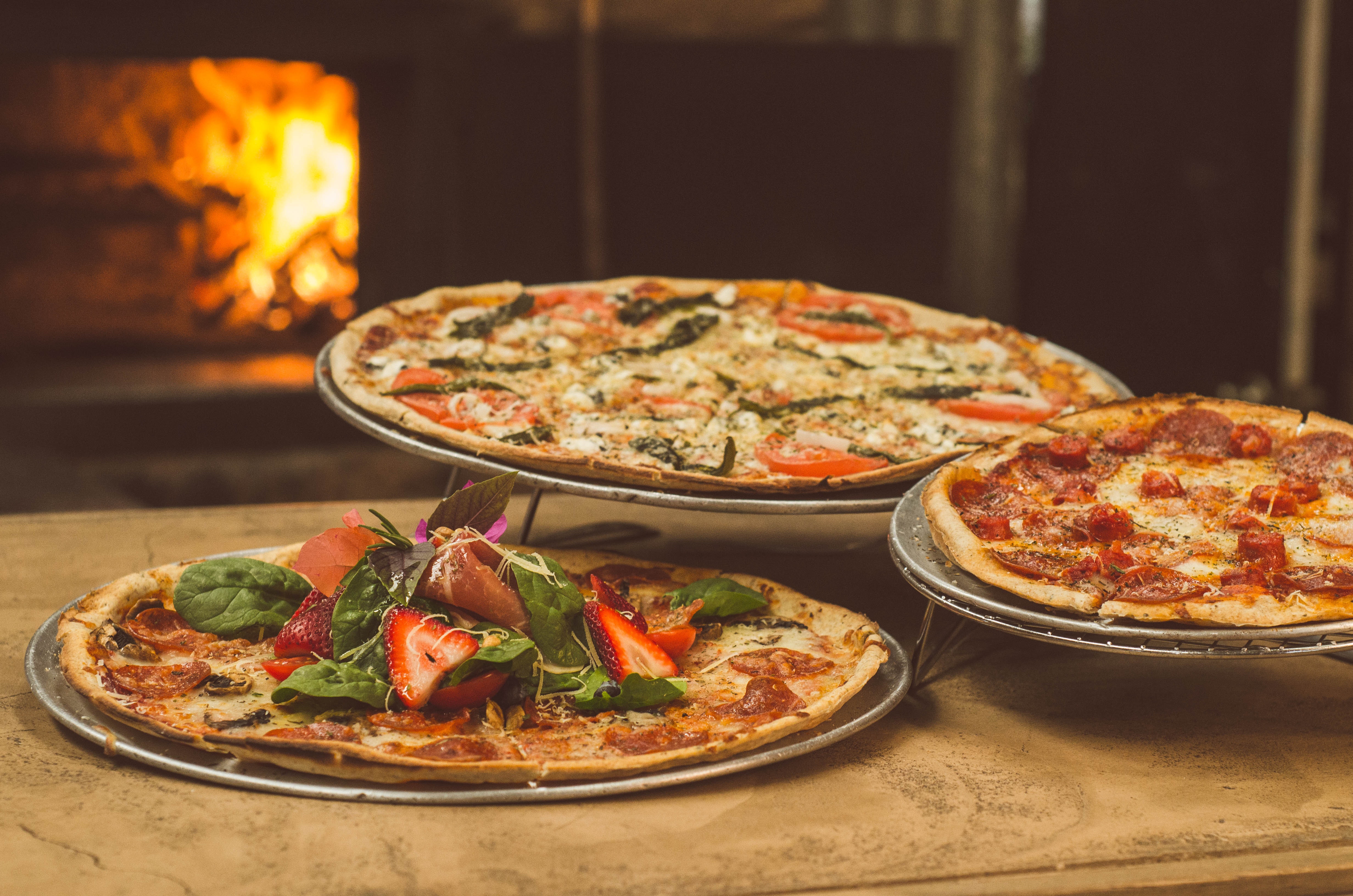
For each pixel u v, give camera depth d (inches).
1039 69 99.1
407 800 36.2
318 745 36.1
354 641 38.3
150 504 87.5
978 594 38.4
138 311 96.0
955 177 98.9
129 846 35.4
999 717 40.4
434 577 38.3
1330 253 92.5
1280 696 41.5
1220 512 40.5
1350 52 89.5
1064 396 47.9
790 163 92.9
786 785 37.6
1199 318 98.2
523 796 36.2
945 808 37.1
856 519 52.4
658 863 35.3
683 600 41.3
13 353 93.0
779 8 93.6
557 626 38.6
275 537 49.1
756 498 41.7
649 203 91.6
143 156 95.3
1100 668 42.7
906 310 53.7
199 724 37.3
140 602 40.8
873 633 40.2
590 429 44.7
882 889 35.1
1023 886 35.2
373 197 90.3
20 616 43.6
